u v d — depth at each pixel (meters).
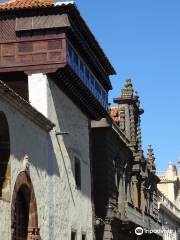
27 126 25.73
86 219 34.31
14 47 29.73
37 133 27.08
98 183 38.78
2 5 30.41
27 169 25.02
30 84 29.20
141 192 52.34
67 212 30.56
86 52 32.91
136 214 47.53
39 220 26.42
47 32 29.66
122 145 44.00
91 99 34.59
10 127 23.73
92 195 36.25
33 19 29.80
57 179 29.28
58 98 30.69
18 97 23.75
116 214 39.31
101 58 36.22
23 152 25.00
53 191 28.52
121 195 43.38
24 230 25.36
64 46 29.42
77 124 34.09
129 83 50.31
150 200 58.12
